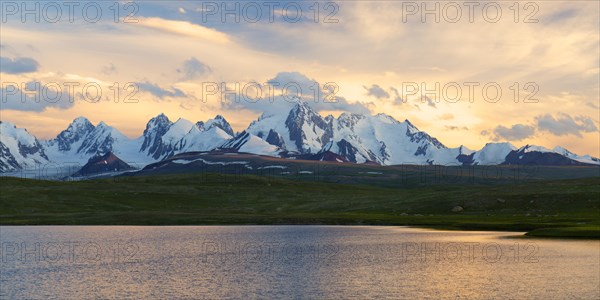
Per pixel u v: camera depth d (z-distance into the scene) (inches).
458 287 2854.3
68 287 2992.1
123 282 3115.2
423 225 6471.5
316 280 3115.2
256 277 3228.3
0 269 3580.2
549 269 3245.6
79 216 7701.8
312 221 7190.0
